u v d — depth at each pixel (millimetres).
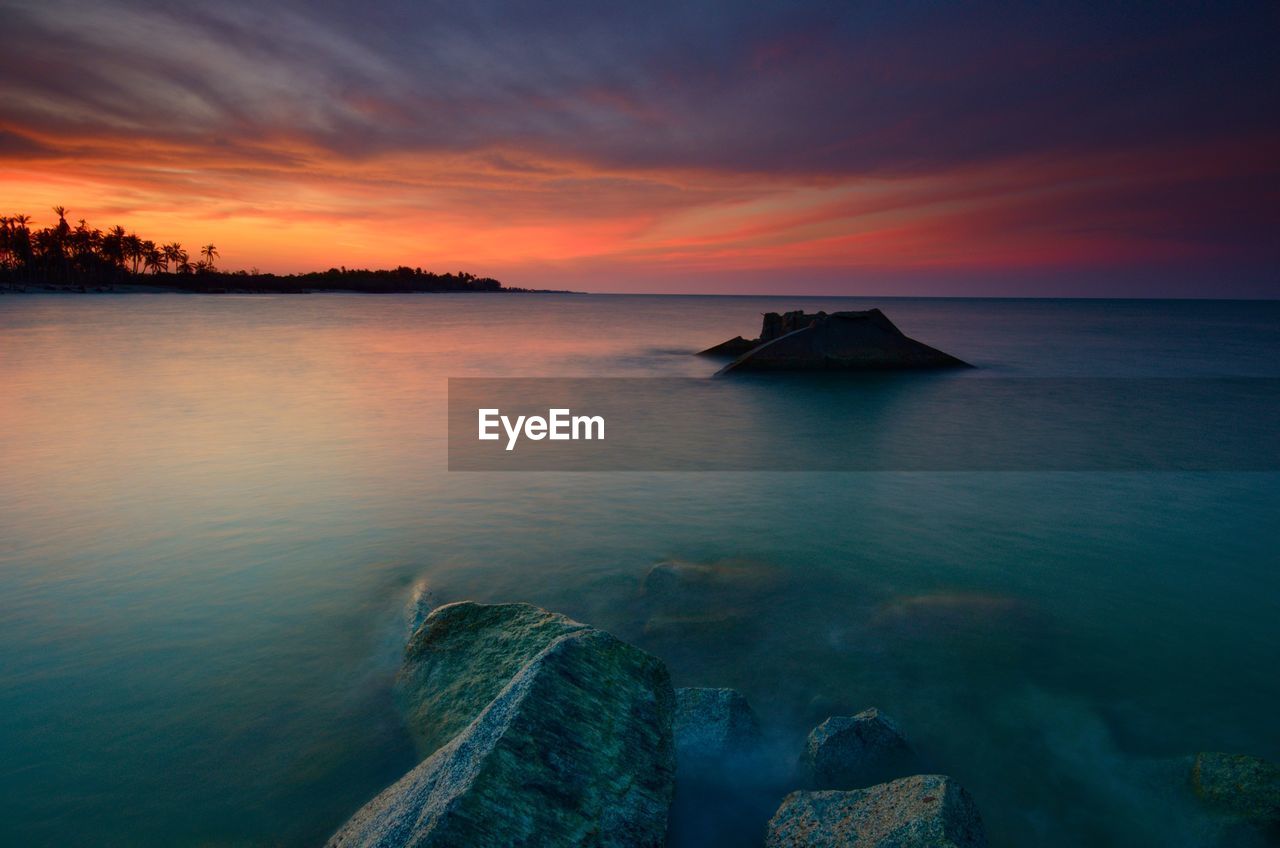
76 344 42469
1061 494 13445
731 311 141625
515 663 5824
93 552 10070
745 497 13141
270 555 10023
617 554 10141
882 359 33688
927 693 6633
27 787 5297
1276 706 6512
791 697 6562
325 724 6078
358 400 24656
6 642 7480
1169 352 46531
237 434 18656
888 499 13070
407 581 9148
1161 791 5297
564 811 3936
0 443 17203
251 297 166125
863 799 4547
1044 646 7504
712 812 5070
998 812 5184
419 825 3689
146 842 4816
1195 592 8938
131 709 6297
